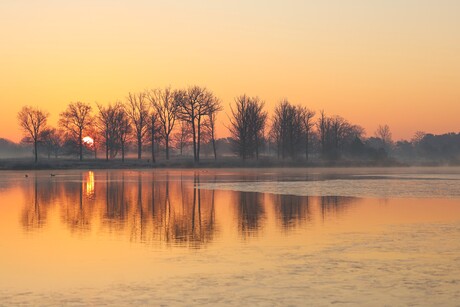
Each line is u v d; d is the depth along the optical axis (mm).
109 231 29484
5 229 30406
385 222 32094
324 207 40594
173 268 20359
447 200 45688
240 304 15930
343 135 187000
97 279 18859
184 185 68938
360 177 88000
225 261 21484
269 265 20734
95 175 101000
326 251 23344
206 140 162500
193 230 29609
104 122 153125
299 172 113062
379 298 16438
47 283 18391
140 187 65625
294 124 160875
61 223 32875
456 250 23375
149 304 15992
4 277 19250
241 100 151125
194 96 144500
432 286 17688
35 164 136875
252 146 150250
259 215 36031
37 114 149875
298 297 16562
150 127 148750
